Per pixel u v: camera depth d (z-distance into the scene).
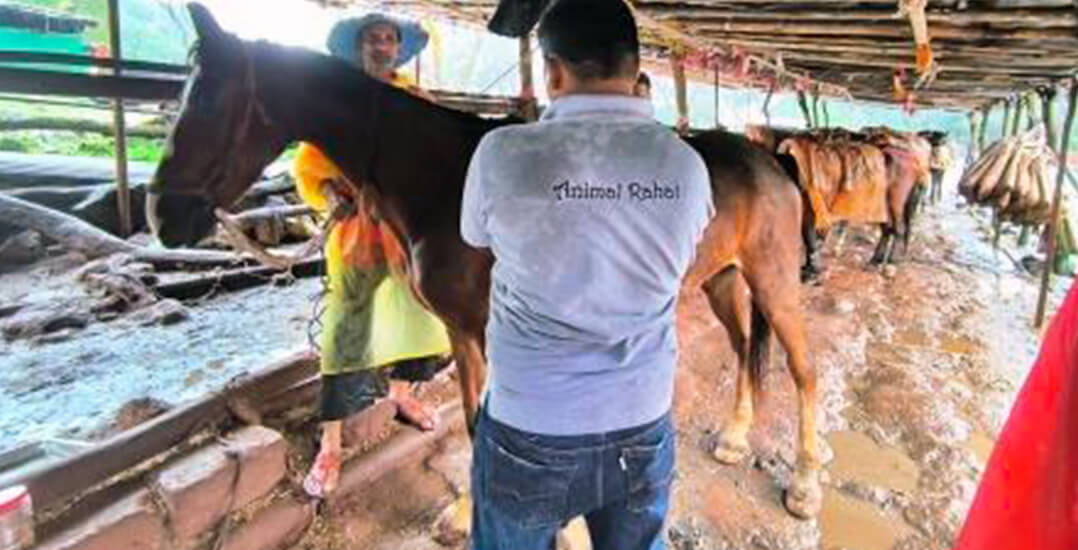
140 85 1.93
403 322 2.37
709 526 2.54
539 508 1.26
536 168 1.11
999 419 3.67
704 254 2.41
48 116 7.20
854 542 2.54
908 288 6.61
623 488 1.30
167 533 1.98
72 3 12.11
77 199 5.52
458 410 3.10
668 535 2.46
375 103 1.98
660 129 1.19
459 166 2.01
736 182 2.50
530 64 4.13
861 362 4.41
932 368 4.37
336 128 1.97
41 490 1.85
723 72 6.49
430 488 2.62
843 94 10.61
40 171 5.94
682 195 1.17
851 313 5.51
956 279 7.19
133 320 3.75
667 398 1.30
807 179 4.53
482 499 1.32
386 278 2.29
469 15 5.25
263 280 4.62
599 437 1.22
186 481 2.01
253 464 2.20
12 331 3.46
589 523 1.46
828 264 7.52
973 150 15.29
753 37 4.62
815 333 4.88
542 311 1.16
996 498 0.93
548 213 1.11
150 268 4.29
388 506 2.50
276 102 1.88
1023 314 5.98
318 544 2.31
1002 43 3.95
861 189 6.19
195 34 1.80
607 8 1.16
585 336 1.17
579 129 1.14
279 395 2.65
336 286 2.27
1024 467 0.90
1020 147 7.38
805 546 2.49
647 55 6.64
